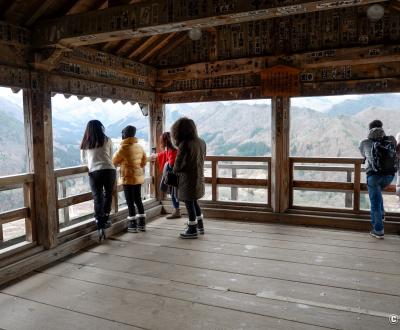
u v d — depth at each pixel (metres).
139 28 3.26
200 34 5.86
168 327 2.62
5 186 3.66
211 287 3.29
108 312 2.86
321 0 2.52
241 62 5.56
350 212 5.38
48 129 4.00
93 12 3.46
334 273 3.58
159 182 6.46
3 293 3.22
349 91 5.24
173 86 6.25
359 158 5.28
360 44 5.05
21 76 3.79
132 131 5.02
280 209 5.68
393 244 4.49
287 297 3.07
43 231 4.02
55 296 3.15
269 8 2.70
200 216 4.99
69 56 4.33
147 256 4.15
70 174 4.41
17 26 3.67
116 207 5.32
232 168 6.41
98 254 4.25
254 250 4.31
